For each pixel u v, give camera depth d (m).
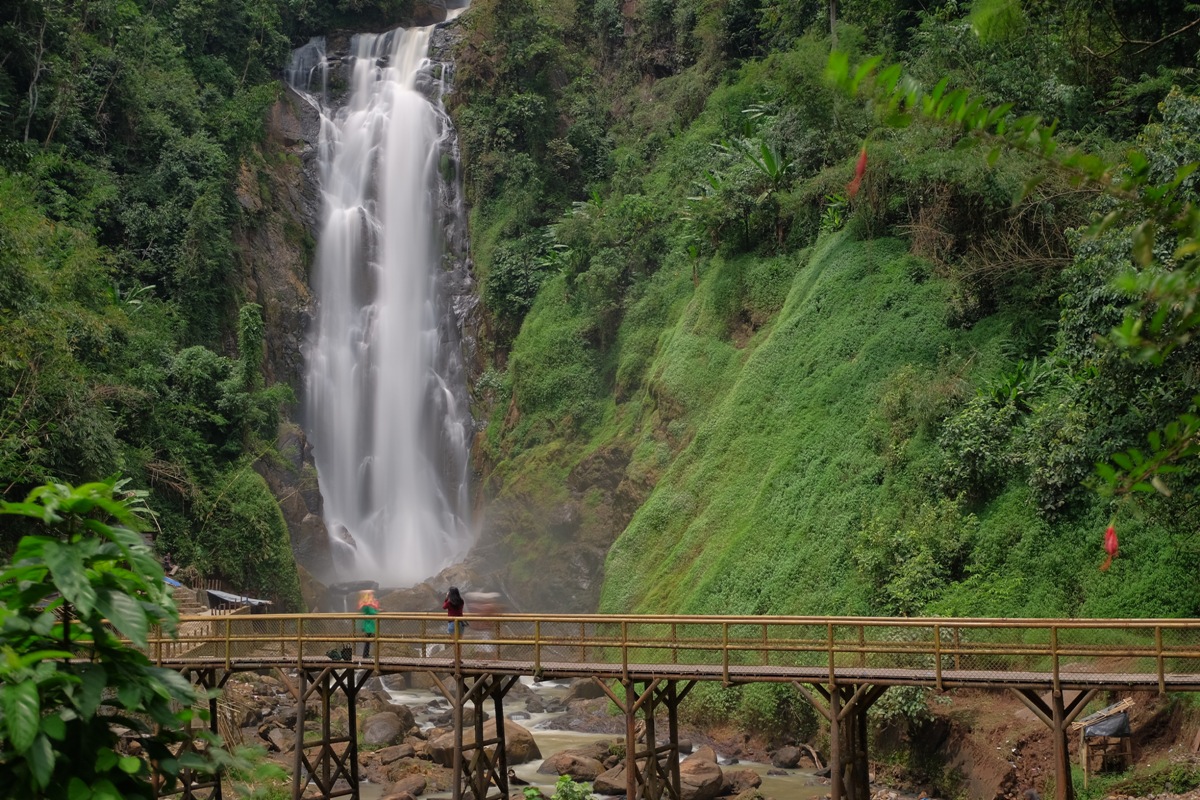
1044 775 21.19
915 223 35.44
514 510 49.47
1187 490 21.17
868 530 29.03
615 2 65.62
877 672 18.00
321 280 60.00
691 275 48.06
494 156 60.69
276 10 65.44
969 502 27.83
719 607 32.06
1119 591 23.39
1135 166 4.01
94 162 49.78
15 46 46.84
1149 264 3.92
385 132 63.28
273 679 35.41
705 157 50.88
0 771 3.99
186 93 55.22
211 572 42.62
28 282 33.34
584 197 59.75
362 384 58.53
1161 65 31.44
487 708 34.75
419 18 71.81
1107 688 16.64
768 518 33.06
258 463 48.44
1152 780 19.70
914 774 24.19
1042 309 30.69
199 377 45.94
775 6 53.50
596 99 62.94
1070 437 24.67
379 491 57.06
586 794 19.14
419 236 61.84
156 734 4.73
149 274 49.75
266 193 58.03
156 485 42.97
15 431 32.16
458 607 24.22
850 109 36.06
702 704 29.95
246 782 4.93
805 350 37.09
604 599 38.41
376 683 37.47
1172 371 20.11
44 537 4.21
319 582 47.59
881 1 42.41
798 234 42.59
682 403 42.53
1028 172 28.45
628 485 42.88
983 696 24.25
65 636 4.44
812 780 25.48
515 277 56.34
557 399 51.16
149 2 58.78
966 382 30.02
